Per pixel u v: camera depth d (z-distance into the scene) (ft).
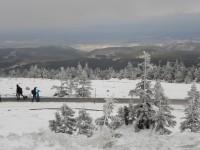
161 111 81.15
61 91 173.37
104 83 252.62
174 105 150.51
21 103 142.20
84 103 146.82
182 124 87.92
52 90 197.77
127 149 39.14
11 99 152.97
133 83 262.67
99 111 131.44
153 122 82.58
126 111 86.48
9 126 94.53
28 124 100.53
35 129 91.97
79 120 75.36
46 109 131.64
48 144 38.60
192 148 38.24
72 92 181.57
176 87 249.14
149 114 82.28
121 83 259.39
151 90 84.89
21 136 41.39
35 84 225.97
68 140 41.39
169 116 82.23
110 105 80.94
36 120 108.78
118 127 81.82
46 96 170.19
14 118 110.11
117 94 187.01
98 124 80.12
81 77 177.88
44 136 41.91
